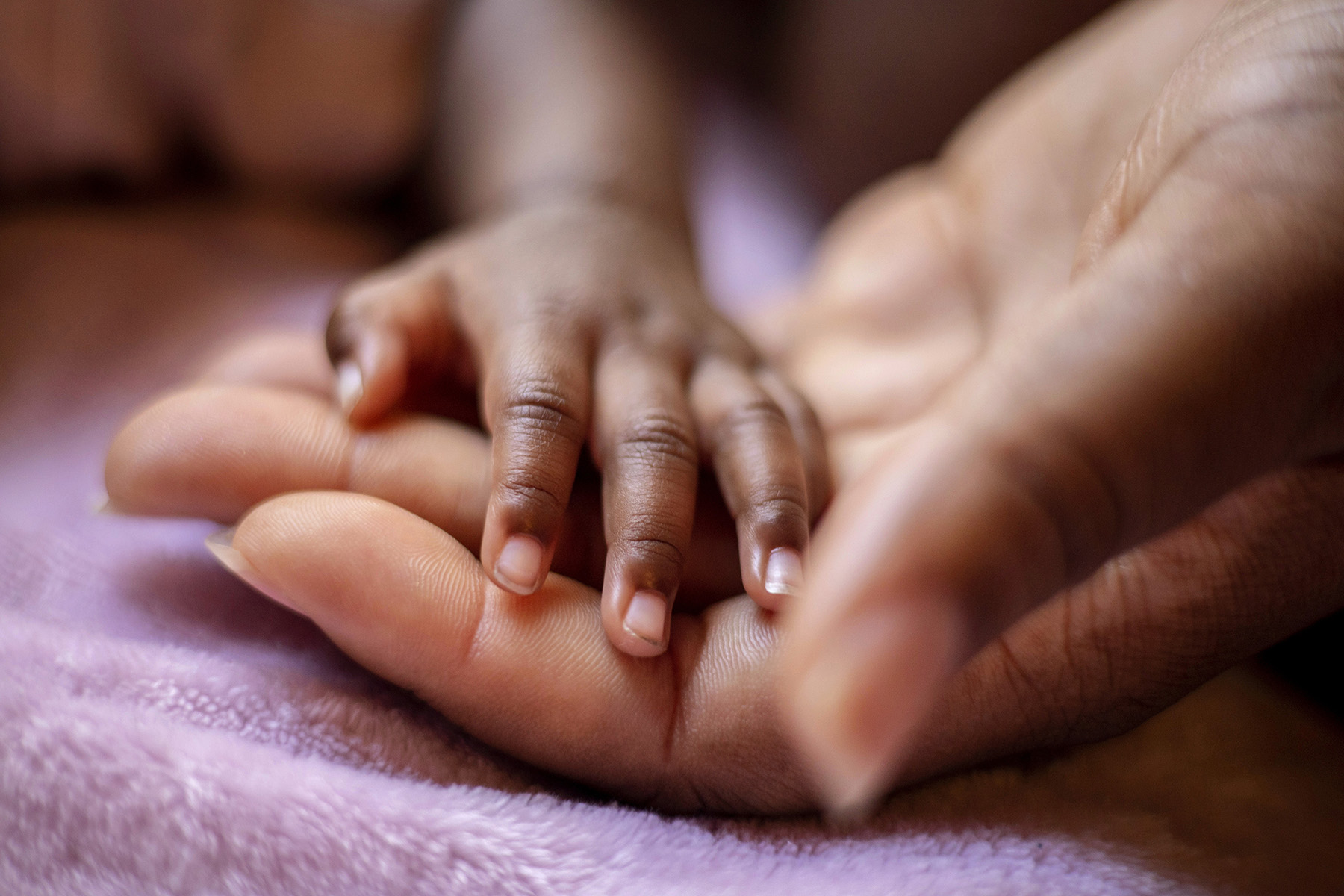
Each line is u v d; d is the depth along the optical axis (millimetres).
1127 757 184
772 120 437
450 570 167
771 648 165
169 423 182
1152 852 165
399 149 306
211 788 156
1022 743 174
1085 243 152
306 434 183
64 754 157
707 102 458
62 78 271
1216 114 138
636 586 163
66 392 238
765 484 170
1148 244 132
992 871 159
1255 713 200
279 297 270
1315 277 130
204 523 202
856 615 118
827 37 378
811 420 188
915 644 116
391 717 173
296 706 172
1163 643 167
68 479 216
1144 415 126
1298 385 132
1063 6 332
